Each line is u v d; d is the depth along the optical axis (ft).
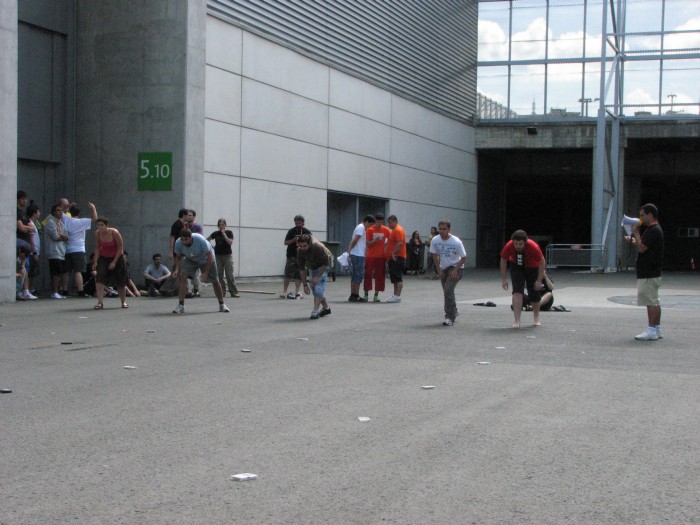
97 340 36.73
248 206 77.71
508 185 169.78
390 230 60.29
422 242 109.50
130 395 24.79
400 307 55.16
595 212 121.60
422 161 115.96
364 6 98.94
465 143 130.72
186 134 66.23
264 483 16.30
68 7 67.92
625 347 36.27
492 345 36.60
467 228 132.98
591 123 127.44
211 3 72.02
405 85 110.42
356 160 97.91
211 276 49.03
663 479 16.78
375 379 27.84
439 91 121.08
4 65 51.55
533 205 180.75
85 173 68.39
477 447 19.08
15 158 52.80
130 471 17.06
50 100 66.64
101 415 22.09
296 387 26.25
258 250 79.41
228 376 28.14
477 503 15.20
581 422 21.71
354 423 21.38
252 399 24.32
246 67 77.00
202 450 18.69
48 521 14.15
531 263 43.37
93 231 68.13
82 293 59.16
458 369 30.07
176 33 66.23
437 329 42.47
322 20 89.97
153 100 66.64
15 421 21.36
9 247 52.85
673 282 97.04
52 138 66.95
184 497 15.43
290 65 84.02
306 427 20.89
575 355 33.78
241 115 76.48
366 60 99.91
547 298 52.95
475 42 133.28
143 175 66.85
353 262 59.26
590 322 46.47
